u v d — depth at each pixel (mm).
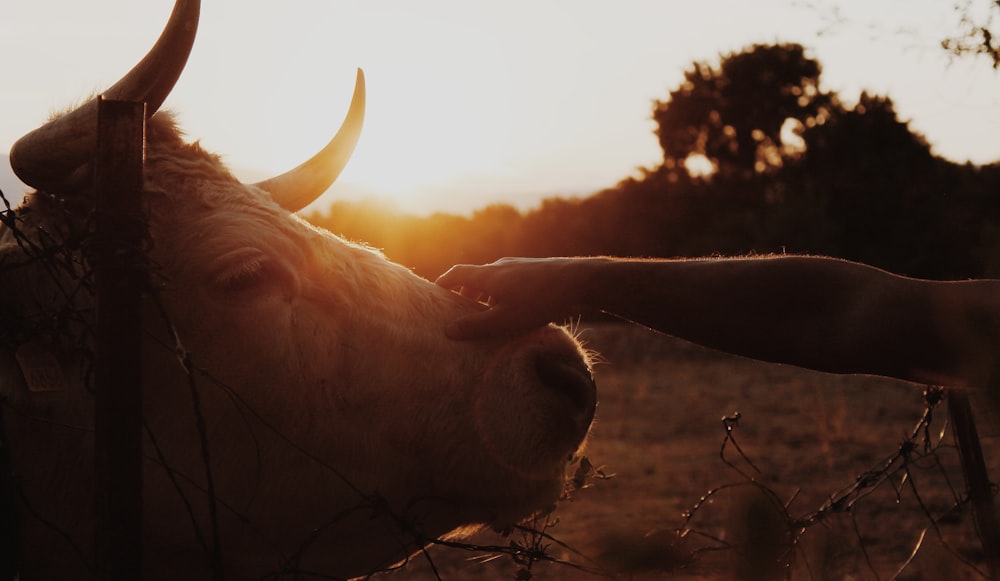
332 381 2955
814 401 16625
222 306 2879
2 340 2699
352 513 2992
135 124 2252
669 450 11992
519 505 3031
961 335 1896
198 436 2891
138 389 2262
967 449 3467
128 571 2223
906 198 15180
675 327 2713
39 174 2799
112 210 2236
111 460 2230
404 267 3268
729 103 40125
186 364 2428
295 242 3014
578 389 3043
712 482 9672
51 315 2768
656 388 19875
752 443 12508
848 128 21344
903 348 2410
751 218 30031
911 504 8242
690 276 2691
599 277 2816
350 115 3764
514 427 2971
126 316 2248
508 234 35781
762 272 2602
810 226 22094
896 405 15867
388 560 3127
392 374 2992
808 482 9539
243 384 2893
